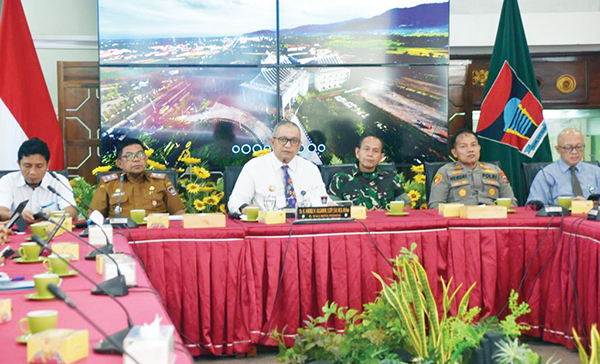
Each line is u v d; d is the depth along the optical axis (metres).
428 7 6.35
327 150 6.36
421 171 6.07
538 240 3.67
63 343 1.20
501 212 3.70
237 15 6.21
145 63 6.14
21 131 5.43
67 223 3.31
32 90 5.57
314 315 3.53
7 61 5.46
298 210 3.55
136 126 6.15
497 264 3.66
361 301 3.53
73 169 6.52
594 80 7.72
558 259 3.62
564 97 7.74
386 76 6.38
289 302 3.47
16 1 5.55
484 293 3.63
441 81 6.41
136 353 1.14
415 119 6.40
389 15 6.34
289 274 3.47
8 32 5.50
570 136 4.61
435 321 2.31
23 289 1.94
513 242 3.67
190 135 6.21
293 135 4.19
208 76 6.22
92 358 1.25
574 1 7.44
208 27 6.19
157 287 3.36
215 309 3.42
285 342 3.48
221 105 6.24
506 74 6.05
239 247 3.44
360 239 3.53
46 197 4.09
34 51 5.62
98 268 2.19
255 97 6.28
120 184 4.00
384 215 3.96
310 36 6.30
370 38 6.34
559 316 3.60
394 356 2.25
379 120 6.39
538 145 6.04
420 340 2.33
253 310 3.46
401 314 2.36
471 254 3.63
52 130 5.64
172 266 3.38
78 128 6.52
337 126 6.36
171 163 6.20
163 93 6.17
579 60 7.71
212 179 6.24
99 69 6.09
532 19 7.41
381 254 3.54
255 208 3.74
